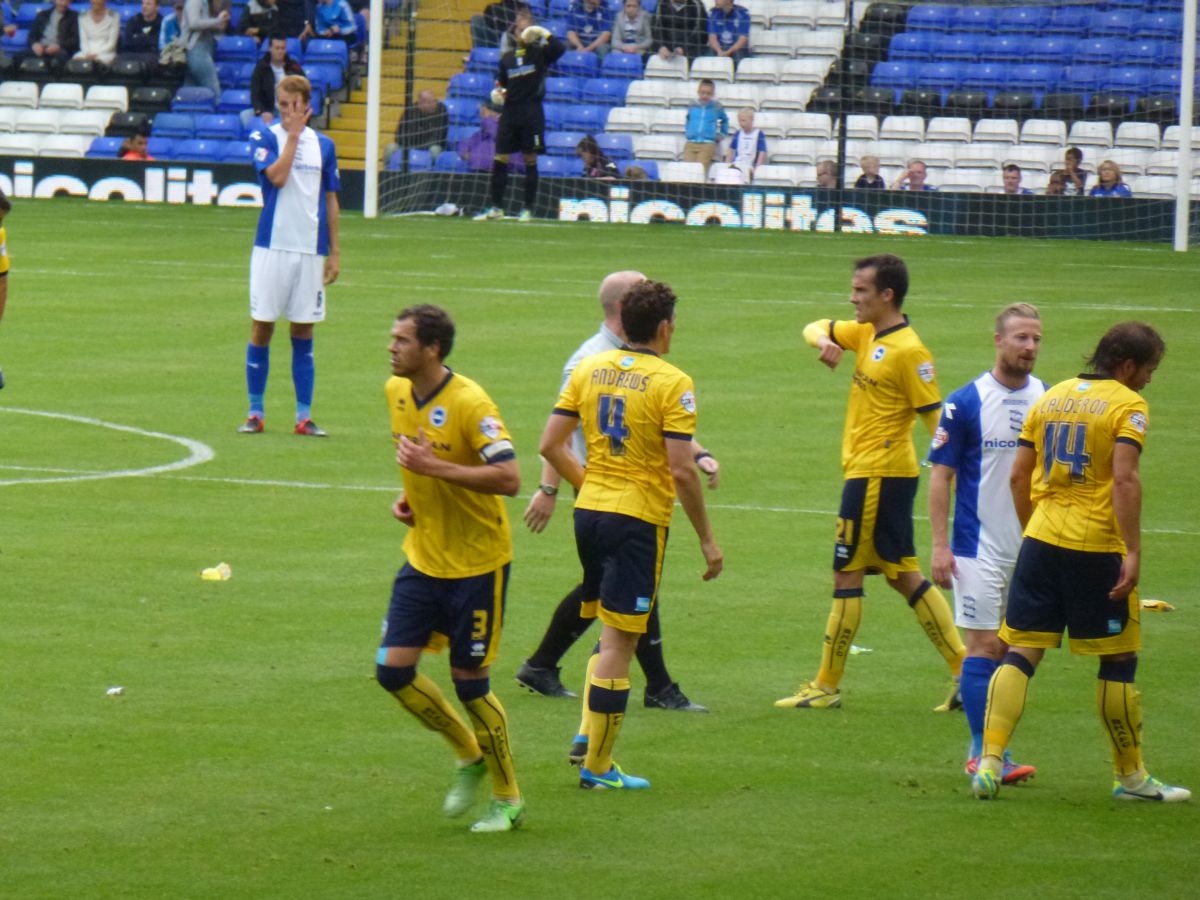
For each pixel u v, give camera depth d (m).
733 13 122.50
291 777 23.44
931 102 116.19
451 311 71.25
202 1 120.94
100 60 123.38
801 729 26.48
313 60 121.88
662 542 23.67
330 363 60.47
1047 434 23.28
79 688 27.08
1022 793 23.56
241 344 63.59
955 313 72.50
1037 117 115.19
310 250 48.44
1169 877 20.27
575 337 65.50
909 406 27.38
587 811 22.53
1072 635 23.27
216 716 25.95
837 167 110.88
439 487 21.33
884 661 30.42
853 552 27.48
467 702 21.61
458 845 21.08
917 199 106.75
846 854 20.95
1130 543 22.56
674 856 20.81
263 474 43.94
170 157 117.81
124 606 31.94
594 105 119.81
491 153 114.19
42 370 57.66
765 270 86.38
